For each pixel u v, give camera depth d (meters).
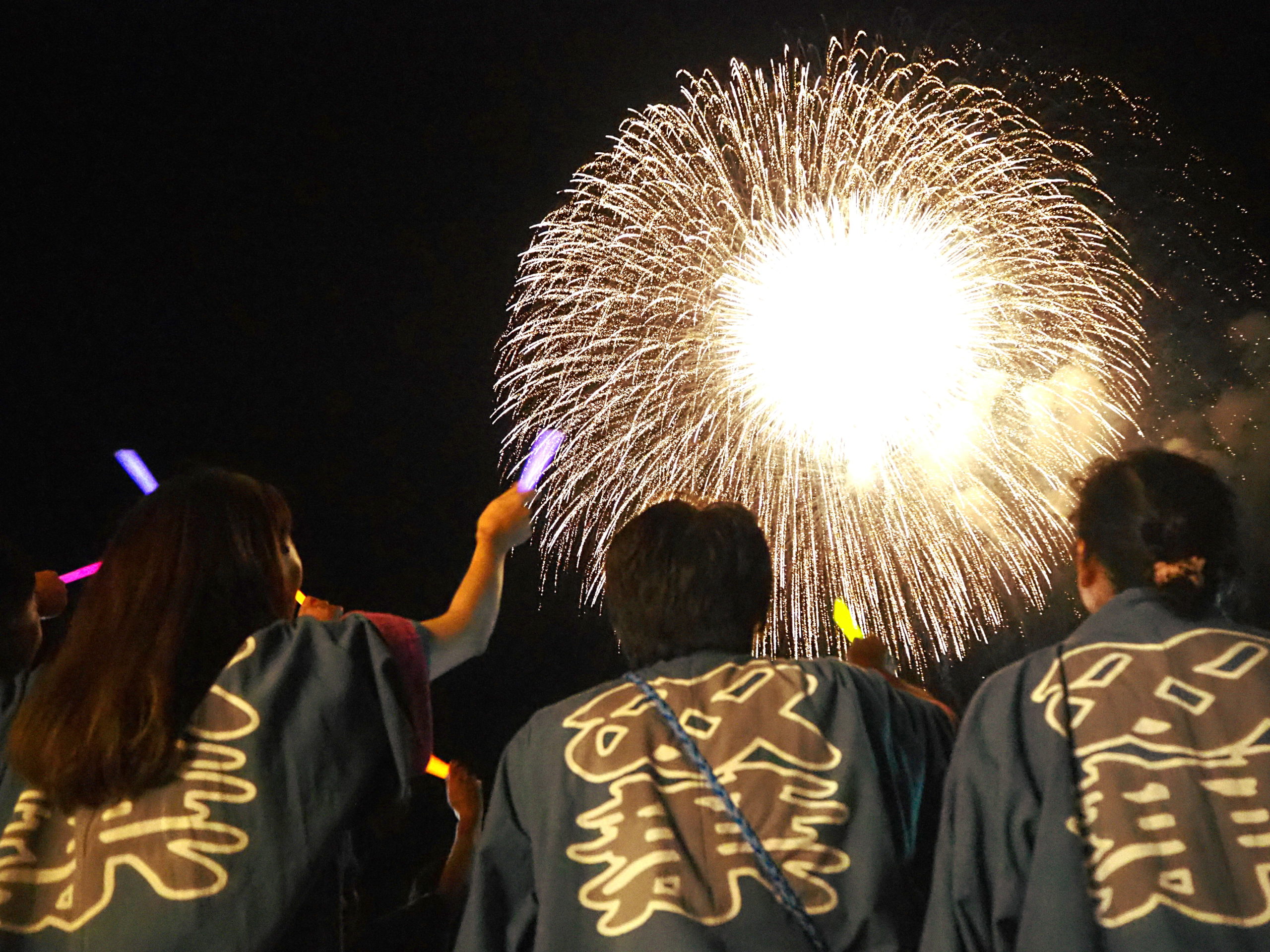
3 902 1.69
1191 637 1.69
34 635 2.19
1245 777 1.55
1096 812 1.58
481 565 2.20
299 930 1.71
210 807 1.72
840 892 1.67
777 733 1.79
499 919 1.83
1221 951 1.45
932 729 1.92
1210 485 1.84
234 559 1.93
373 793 1.83
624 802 1.74
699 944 1.60
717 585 1.97
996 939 1.63
